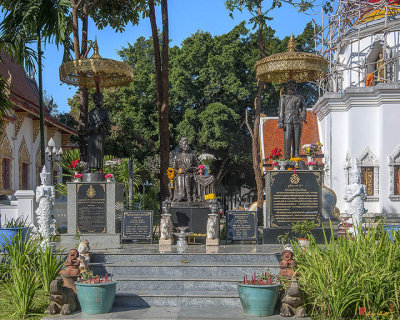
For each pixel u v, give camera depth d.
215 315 8.69
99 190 13.23
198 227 13.62
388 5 22.72
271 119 25.61
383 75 23.61
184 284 9.91
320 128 24.61
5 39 17.22
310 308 8.74
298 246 10.12
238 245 12.70
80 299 8.77
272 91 41.44
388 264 8.66
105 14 22.23
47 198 12.10
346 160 21.73
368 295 8.34
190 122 39.88
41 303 9.45
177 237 13.55
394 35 23.17
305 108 13.95
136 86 40.97
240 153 41.62
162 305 9.37
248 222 13.05
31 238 11.38
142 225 13.06
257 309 8.52
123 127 39.41
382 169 20.84
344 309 8.33
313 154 13.43
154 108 41.25
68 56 18.19
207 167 14.76
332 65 25.52
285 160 13.38
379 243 9.28
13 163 24.94
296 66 13.59
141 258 11.10
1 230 12.26
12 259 10.14
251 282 8.78
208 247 12.30
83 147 18.25
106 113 14.08
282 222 12.89
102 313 8.78
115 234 13.02
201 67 41.72
